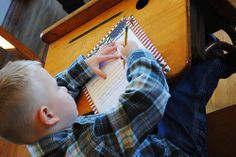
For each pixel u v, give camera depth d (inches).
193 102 36.3
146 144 34.1
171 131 35.4
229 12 39.1
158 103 30.5
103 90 36.7
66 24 46.6
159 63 32.4
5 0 115.3
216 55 40.8
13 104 29.6
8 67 31.4
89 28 44.9
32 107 29.9
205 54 37.2
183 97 37.0
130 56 33.9
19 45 64.8
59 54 46.8
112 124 29.8
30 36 107.2
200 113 35.9
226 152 43.1
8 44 63.8
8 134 31.0
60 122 31.6
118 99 32.7
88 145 29.5
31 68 31.5
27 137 30.8
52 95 31.5
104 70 37.9
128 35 36.9
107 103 35.4
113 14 42.2
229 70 42.1
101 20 43.7
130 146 29.3
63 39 48.2
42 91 30.8
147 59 32.3
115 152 29.3
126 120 29.7
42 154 31.2
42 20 109.4
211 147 44.6
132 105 30.0
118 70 36.3
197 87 36.8
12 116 29.9
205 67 38.3
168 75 31.7
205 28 43.1
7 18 114.6
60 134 31.6
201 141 34.9
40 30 106.6
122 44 36.4
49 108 30.8
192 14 36.7
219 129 45.4
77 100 39.2
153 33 34.8
